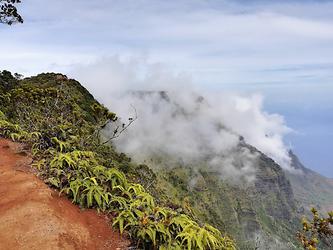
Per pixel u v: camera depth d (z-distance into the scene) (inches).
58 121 599.5
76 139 521.3
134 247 313.3
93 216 344.5
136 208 354.6
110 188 392.8
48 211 319.3
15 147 497.4
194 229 330.6
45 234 292.4
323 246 335.9
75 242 297.0
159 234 316.5
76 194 358.3
